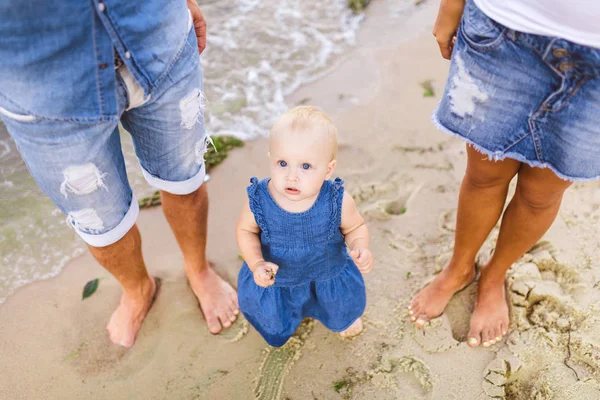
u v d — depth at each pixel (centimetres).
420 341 232
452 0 173
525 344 227
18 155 313
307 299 217
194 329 241
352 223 195
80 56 142
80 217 182
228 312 243
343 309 215
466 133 181
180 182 203
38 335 239
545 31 143
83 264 265
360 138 314
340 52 379
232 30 397
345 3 421
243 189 293
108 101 154
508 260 222
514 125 169
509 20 149
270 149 178
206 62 371
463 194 213
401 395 216
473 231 220
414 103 335
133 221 200
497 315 232
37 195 293
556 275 248
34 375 228
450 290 240
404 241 267
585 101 150
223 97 346
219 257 266
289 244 192
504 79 160
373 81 353
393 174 295
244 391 221
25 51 136
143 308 242
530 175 190
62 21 134
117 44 146
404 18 404
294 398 218
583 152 161
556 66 149
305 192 177
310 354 231
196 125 189
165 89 168
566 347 224
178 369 228
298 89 352
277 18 409
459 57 169
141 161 200
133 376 227
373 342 234
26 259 266
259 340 237
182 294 253
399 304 246
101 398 221
